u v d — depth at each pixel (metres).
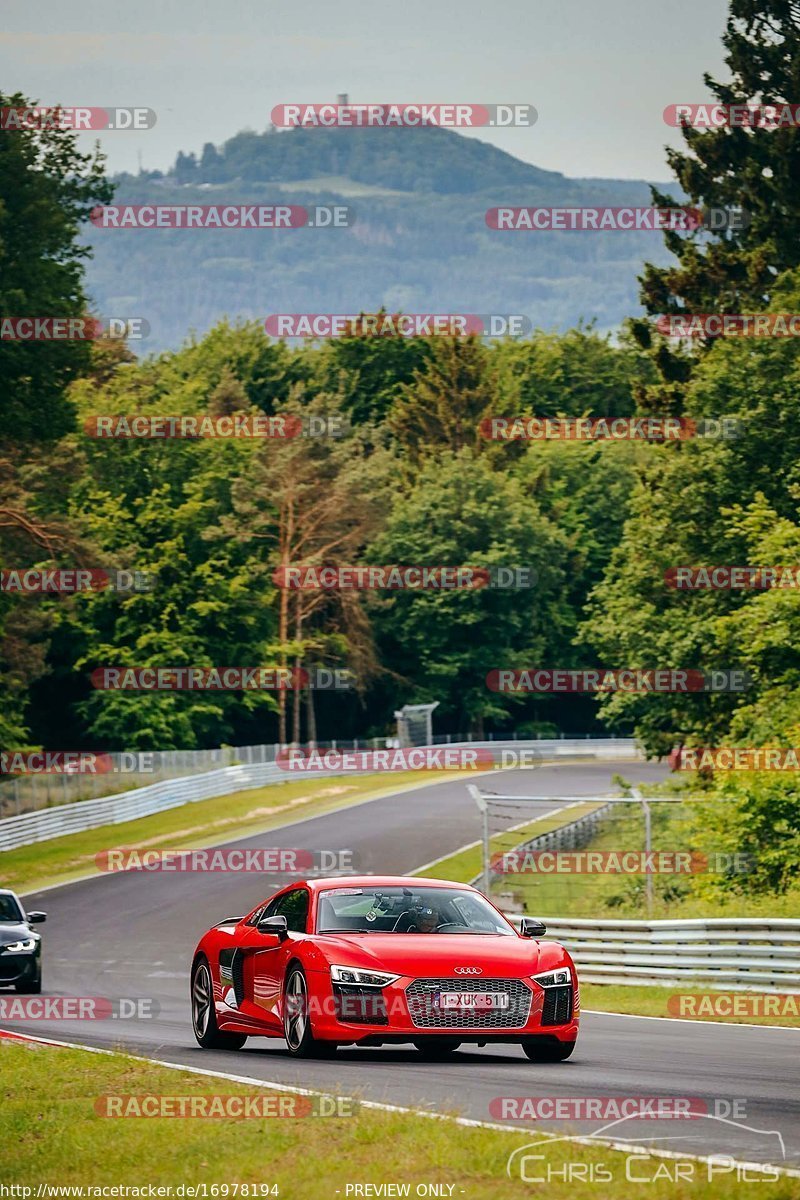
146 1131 25.83
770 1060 35.47
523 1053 36.97
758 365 122.44
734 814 83.19
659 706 128.25
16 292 132.75
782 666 104.06
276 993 35.31
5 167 137.38
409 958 33.06
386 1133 24.09
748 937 58.00
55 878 121.06
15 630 192.88
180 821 154.38
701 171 161.50
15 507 168.00
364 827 147.12
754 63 160.88
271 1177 21.86
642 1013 51.97
